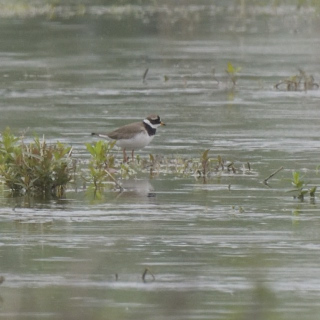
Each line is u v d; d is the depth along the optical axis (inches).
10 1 1845.5
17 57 1236.5
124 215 534.6
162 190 597.9
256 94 981.2
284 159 683.4
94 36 1438.2
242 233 498.0
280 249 470.0
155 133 722.8
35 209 549.6
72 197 580.4
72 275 434.0
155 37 1434.5
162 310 389.4
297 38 1423.5
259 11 1786.4
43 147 609.9
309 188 599.2
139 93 988.6
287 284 420.2
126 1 1923.0
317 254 461.7
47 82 1053.2
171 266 445.4
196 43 1369.3
